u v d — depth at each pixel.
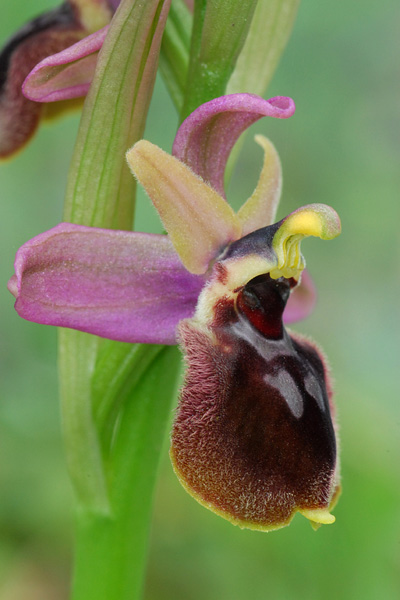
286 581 0.18
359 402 0.19
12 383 0.21
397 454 0.18
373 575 0.18
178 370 0.14
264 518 0.13
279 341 0.14
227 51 0.14
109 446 0.15
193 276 0.14
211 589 0.18
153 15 0.14
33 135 0.16
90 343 0.14
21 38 0.16
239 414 0.13
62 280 0.13
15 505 0.19
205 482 0.13
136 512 0.15
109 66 0.14
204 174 0.14
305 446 0.13
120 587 0.15
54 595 0.19
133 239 0.14
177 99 0.15
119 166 0.14
